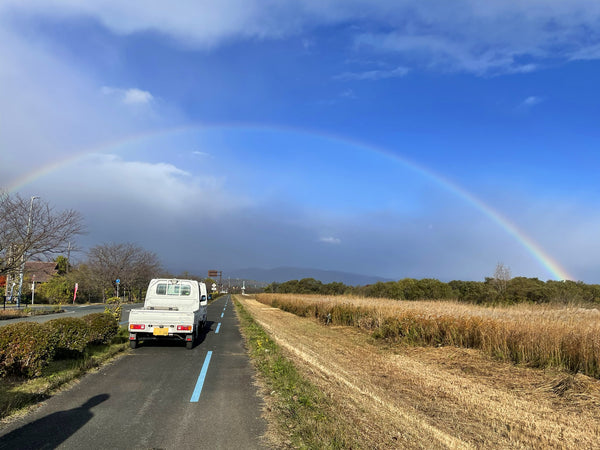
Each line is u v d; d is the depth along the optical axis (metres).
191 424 5.36
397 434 5.48
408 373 9.75
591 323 11.44
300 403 6.43
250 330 17.70
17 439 4.67
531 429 5.90
